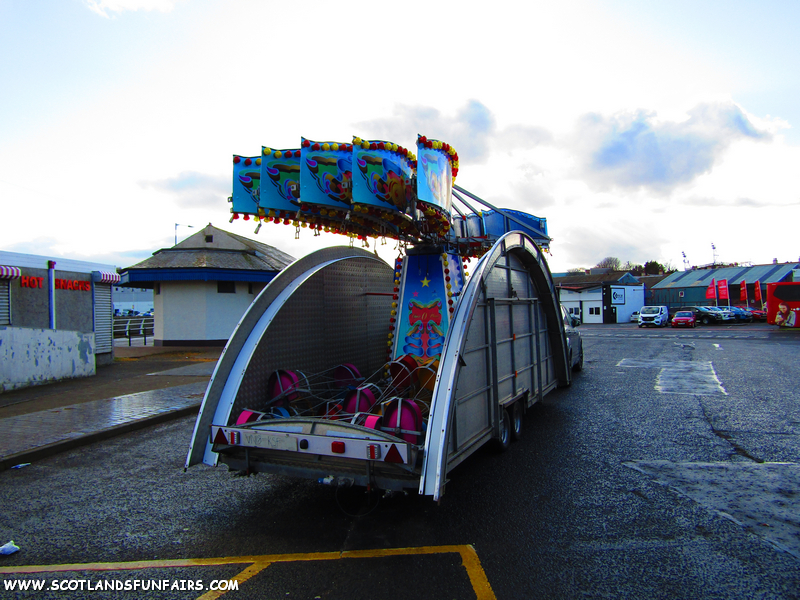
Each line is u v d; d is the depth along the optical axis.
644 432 7.04
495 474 5.37
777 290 31.98
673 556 3.58
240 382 4.64
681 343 21.81
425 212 5.18
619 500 4.63
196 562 3.60
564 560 3.54
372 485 3.97
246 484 5.29
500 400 5.81
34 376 10.97
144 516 4.46
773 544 3.74
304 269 5.68
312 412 5.31
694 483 5.03
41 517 4.45
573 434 6.98
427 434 3.94
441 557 3.61
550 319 8.52
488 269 5.39
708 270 56.19
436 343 6.02
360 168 4.59
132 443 6.95
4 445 6.45
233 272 19.19
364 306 6.84
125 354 17.55
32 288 12.68
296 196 5.42
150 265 19.25
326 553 3.71
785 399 9.15
